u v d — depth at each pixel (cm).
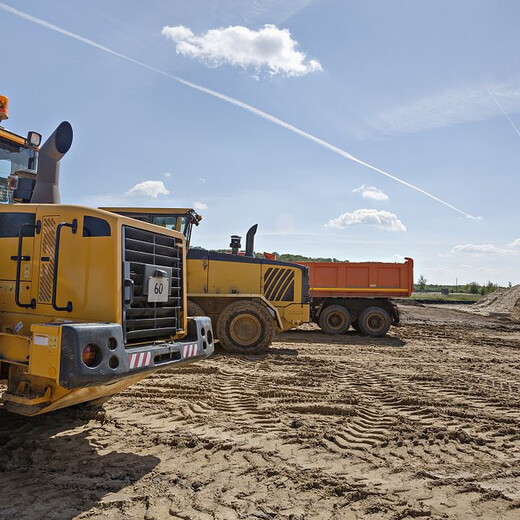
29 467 416
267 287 1106
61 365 363
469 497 388
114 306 418
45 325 381
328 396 681
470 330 1747
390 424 570
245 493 381
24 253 462
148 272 459
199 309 1025
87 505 352
